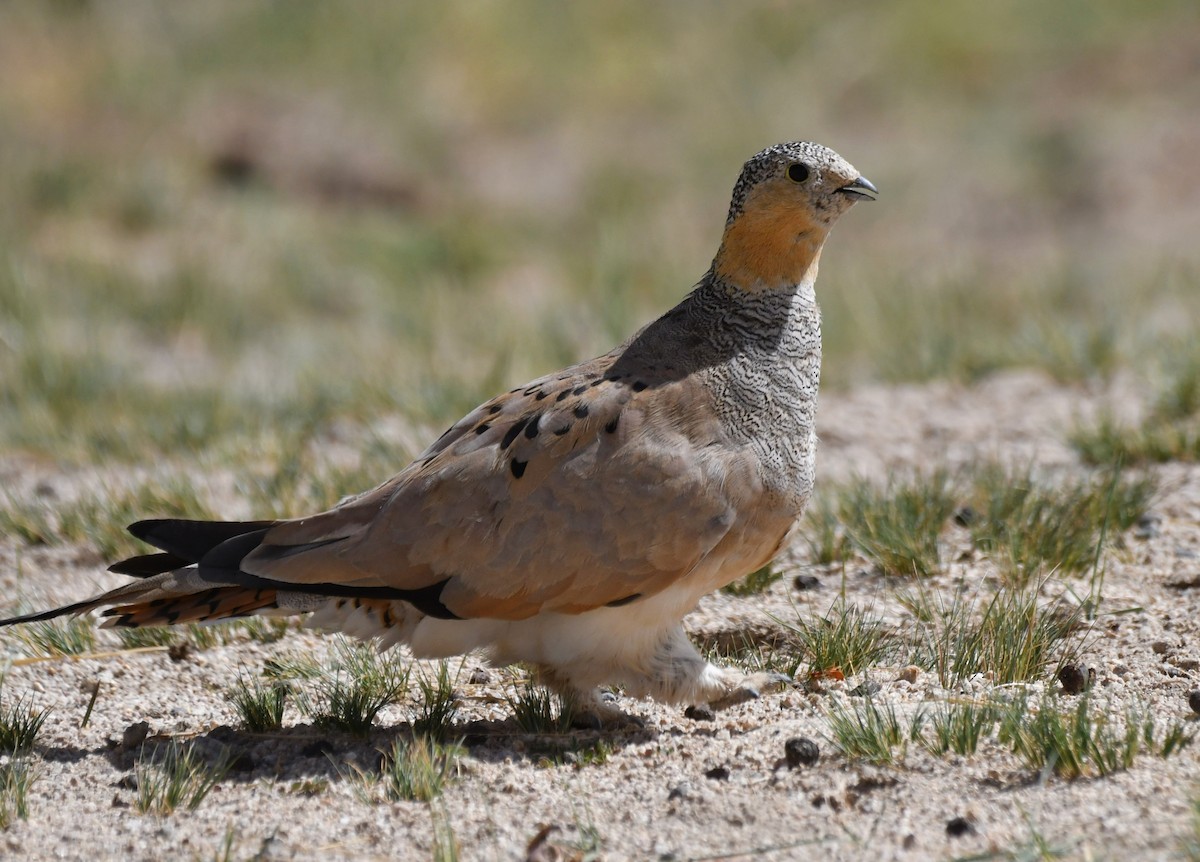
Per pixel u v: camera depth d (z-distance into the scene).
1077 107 30.17
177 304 20.53
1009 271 23.19
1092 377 15.45
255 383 17.36
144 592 7.56
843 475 12.54
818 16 33.34
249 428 14.80
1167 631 8.86
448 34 31.31
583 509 7.47
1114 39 32.72
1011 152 28.50
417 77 30.25
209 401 15.77
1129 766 6.85
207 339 20.03
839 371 17.03
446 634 7.75
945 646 8.52
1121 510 10.66
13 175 23.50
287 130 27.14
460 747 7.54
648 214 26.75
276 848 6.68
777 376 7.90
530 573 7.47
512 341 18.36
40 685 8.97
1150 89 30.55
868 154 29.06
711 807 6.87
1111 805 6.50
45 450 14.55
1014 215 26.53
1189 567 9.75
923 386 15.91
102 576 10.93
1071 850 6.17
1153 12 33.66
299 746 7.87
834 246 25.62
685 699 8.01
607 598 7.56
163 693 8.90
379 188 26.44
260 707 8.12
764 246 7.95
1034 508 10.58
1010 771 6.94
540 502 7.48
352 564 7.48
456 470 7.55
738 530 7.70
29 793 7.38
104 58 28.11
